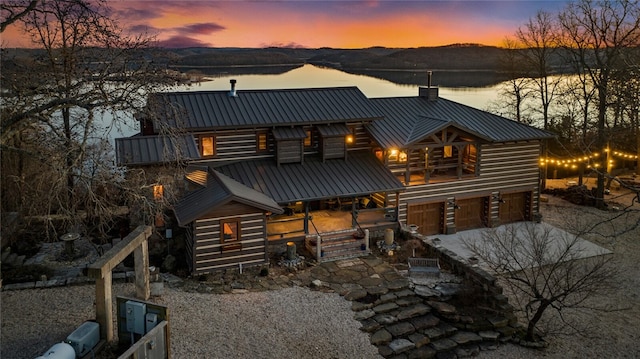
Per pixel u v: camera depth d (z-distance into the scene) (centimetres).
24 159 2022
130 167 1834
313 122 2344
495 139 2539
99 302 1165
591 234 2638
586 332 1712
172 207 1822
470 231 2628
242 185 2089
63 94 1725
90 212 1636
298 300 1686
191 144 2033
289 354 1365
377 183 2267
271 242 2048
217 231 1831
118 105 1563
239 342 1373
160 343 1109
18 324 1294
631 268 2242
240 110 2334
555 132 3700
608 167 3325
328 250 2067
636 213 2952
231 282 1789
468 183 2592
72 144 1461
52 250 1961
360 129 2509
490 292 1780
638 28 2700
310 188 2169
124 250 1271
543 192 3481
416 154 2669
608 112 3241
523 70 3738
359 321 1596
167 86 1778
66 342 1097
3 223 1895
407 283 1839
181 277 1814
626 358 1574
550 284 2017
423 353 1496
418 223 2539
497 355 1548
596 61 3197
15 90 1466
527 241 2498
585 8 3303
